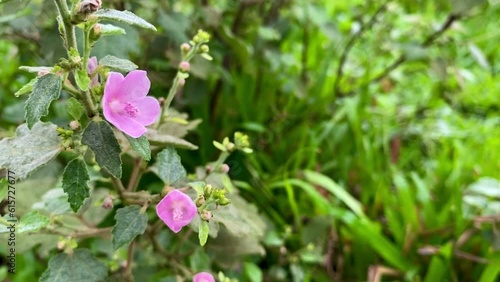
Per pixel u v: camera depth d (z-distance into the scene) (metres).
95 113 0.15
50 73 0.14
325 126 0.35
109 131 0.15
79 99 0.15
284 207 0.32
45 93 0.14
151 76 0.30
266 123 0.36
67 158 0.26
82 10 0.13
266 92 0.36
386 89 0.43
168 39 0.29
